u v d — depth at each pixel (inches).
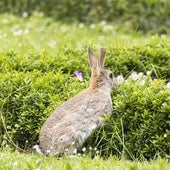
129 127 516.7
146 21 925.8
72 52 615.2
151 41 630.5
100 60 536.1
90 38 821.2
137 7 940.0
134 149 509.0
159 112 510.9
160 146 501.7
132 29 919.7
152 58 603.2
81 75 569.6
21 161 467.2
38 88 551.2
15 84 552.1
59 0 974.4
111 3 952.3
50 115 513.7
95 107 506.9
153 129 507.8
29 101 540.7
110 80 525.7
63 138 494.9
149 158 504.1
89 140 513.0
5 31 866.1
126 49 613.6
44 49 625.9
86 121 502.9
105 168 453.4
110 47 619.8
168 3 934.4
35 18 936.3
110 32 886.4
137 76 560.1
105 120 509.7
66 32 841.5
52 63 589.9
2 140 530.6
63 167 456.1
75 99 510.9
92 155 506.9
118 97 526.9
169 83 545.6
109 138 513.0
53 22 936.3
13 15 961.5
